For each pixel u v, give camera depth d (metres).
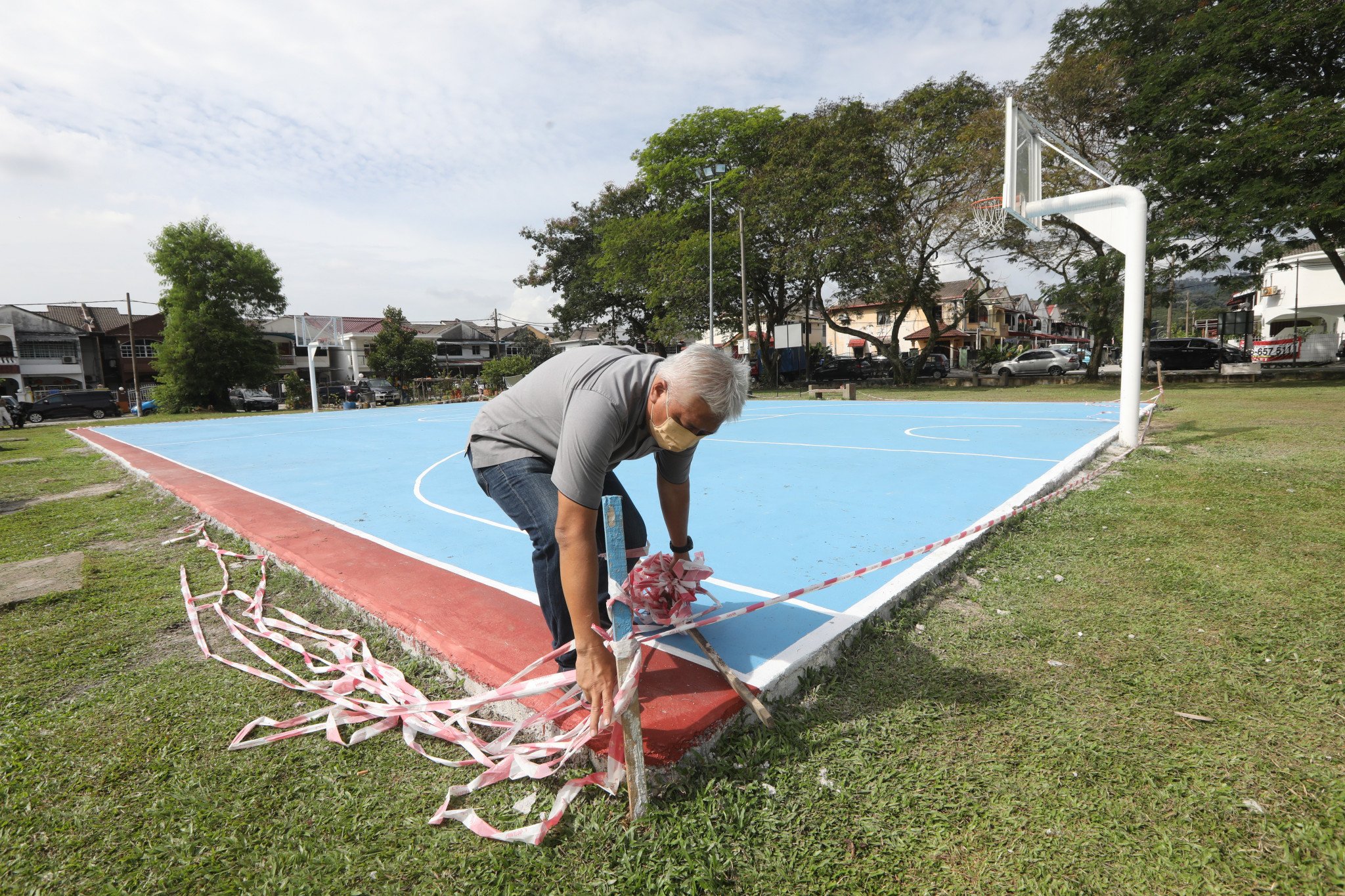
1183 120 15.52
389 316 43.97
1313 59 14.53
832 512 4.90
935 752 1.96
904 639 2.71
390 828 1.74
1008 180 7.54
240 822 1.77
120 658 2.78
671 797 1.81
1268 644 2.51
